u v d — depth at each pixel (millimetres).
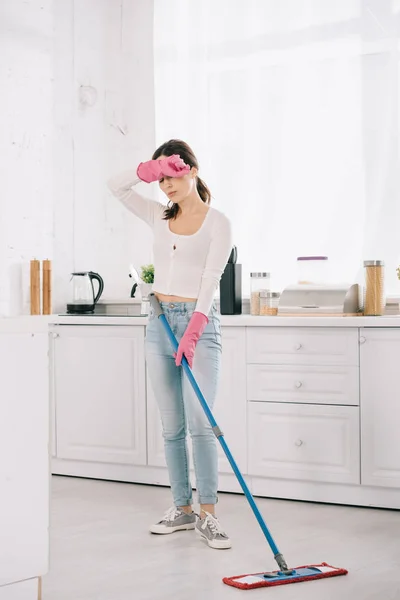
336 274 3902
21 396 1998
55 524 3041
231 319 3455
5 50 3906
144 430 3682
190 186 2826
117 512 3217
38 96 4082
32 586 2031
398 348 3160
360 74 3838
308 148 3963
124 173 2947
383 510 3217
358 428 3236
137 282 3943
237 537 2850
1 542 1967
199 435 2846
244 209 4113
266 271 4062
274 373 3389
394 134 3762
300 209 3984
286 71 4012
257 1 4070
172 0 4293
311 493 3357
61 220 4227
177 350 2770
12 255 3943
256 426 3430
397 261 3754
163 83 4336
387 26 3771
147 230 4414
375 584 2354
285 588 2328
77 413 3846
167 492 3561
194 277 2838
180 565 2553
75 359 3838
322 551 2680
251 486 3475
